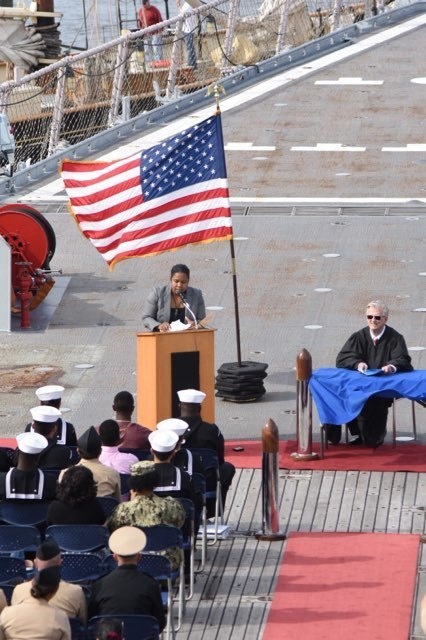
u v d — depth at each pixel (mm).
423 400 23219
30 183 39781
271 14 53250
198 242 25297
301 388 22922
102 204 25422
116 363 28156
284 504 21312
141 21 65438
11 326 30203
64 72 41844
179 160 25156
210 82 49938
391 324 29562
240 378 25891
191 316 24688
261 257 33844
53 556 15102
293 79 49875
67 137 45344
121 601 15328
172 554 17078
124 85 46562
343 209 37031
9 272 28797
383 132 43844
